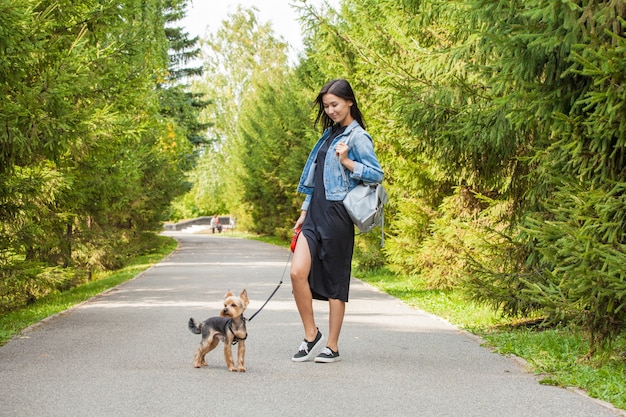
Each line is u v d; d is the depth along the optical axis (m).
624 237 6.10
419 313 10.91
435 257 13.92
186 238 52.66
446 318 10.29
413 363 6.73
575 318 6.59
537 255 8.72
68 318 10.38
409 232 15.02
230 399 5.26
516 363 6.80
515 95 6.58
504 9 6.70
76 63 9.34
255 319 10.02
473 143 8.40
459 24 9.41
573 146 6.18
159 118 25.50
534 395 5.46
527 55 6.54
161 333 8.72
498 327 9.27
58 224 14.44
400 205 15.42
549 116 6.66
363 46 12.95
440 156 9.23
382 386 5.71
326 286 6.72
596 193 5.77
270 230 48.19
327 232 6.62
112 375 6.09
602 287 5.72
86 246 18.48
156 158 27.19
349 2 15.93
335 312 6.72
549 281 6.95
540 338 8.05
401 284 16.06
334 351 6.75
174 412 4.90
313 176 7.02
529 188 8.54
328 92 6.83
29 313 11.34
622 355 6.85
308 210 6.83
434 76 9.31
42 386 5.67
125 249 25.92
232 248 37.19
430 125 8.93
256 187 46.22
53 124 8.69
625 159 6.46
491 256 9.66
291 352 7.26
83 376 6.05
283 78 42.38
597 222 5.83
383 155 14.39
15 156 9.16
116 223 28.12
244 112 49.25
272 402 5.18
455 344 7.90
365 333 8.71
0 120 8.09
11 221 10.59
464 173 9.52
